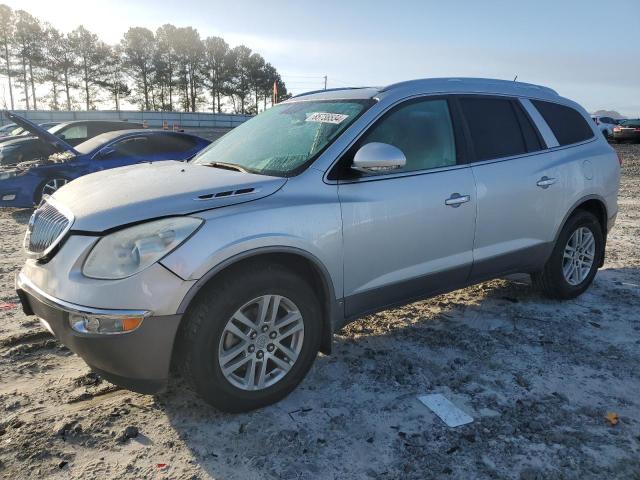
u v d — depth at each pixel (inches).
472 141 158.1
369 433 114.7
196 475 101.3
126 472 102.0
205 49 3056.1
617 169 200.8
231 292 110.5
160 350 106.0
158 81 2970.0
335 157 131.1
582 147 189.9
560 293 188.2
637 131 1218.0
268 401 121.1
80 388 131.8
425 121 149.9
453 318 177.3
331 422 118.3
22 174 352.5
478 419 119.9
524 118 175.0
